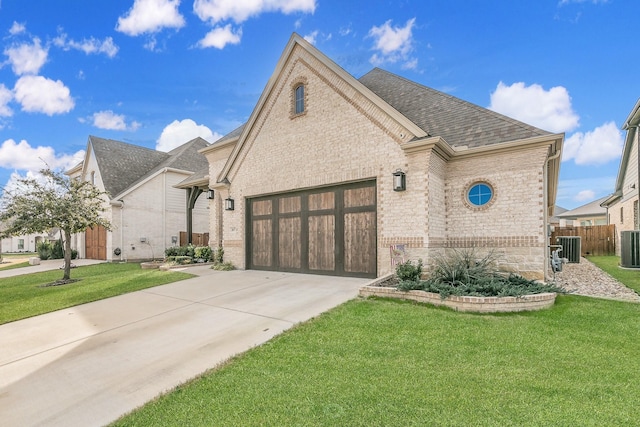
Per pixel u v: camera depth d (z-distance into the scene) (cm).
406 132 869
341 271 1004
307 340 489
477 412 305
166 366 436
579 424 287
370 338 488
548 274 980
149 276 1173
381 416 303
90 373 432
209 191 1534
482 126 931
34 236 4809
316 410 315
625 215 1844
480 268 764
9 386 407
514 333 500
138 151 2534
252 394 349
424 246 828
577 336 487
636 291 802
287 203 1150
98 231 2119
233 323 595
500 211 862
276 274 1096
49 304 833
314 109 1062
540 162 817
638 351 434
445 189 937
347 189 1002
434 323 547
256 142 1227
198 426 302
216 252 1386
